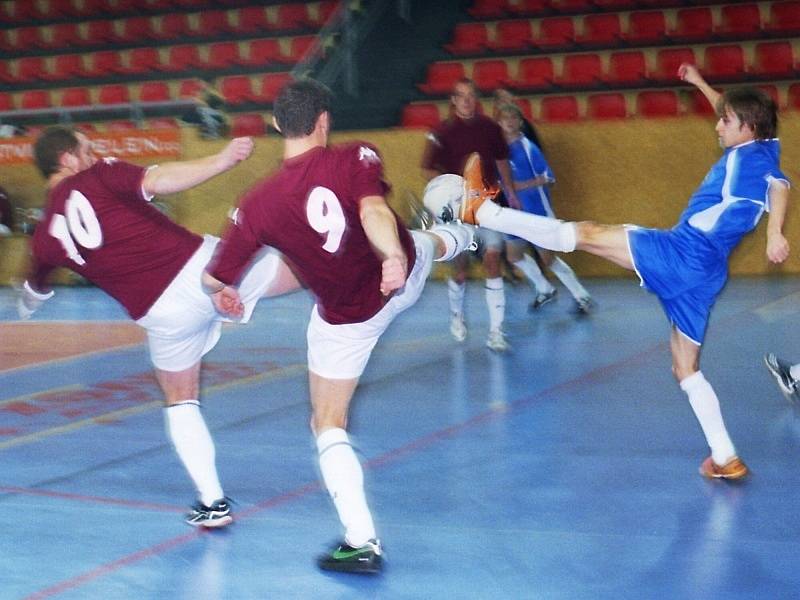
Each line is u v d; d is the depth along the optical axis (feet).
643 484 18.85
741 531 16.26
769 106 18.22
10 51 73.72
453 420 24.11
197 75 67.62
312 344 15.53
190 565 15.56
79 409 26.86
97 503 18.79
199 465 17.20
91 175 16.30
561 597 13.94
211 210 55.36
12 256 56.03
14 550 16.39
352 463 15.30
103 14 73.97
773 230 17.97
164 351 17.02
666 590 14.06
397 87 60.54
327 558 15.19
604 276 51.72
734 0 60.75
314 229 14.24
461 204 19.06
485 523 17.01
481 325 38.14
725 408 24.49
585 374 28.76
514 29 63.10
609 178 50.88
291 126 14.42
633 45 60.03
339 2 69.00
